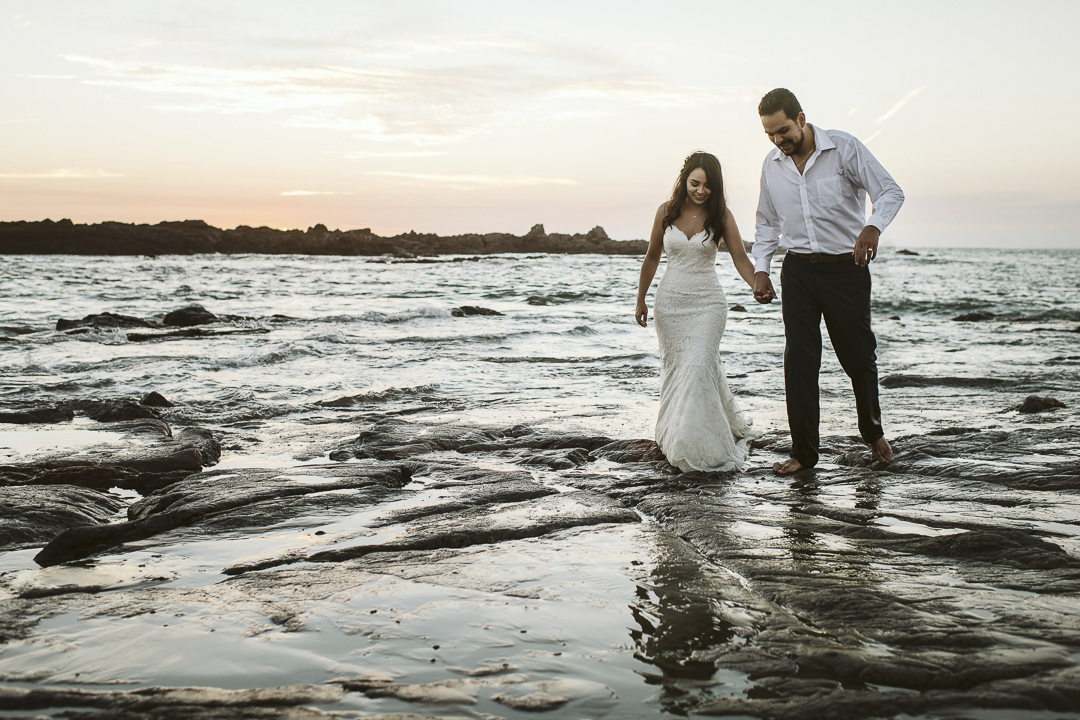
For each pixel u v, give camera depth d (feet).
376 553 9.88
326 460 16.17
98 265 175.11
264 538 10.58
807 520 11.29
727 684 6.30
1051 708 5.79
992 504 12.16
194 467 15.24
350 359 34.14
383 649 6.98
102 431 18.60
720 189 15.26
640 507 12.42
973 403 23.45
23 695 6.03
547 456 16.01
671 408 15.74
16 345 37.45
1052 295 99.35
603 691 6.19
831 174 14.06
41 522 11.32
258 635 7.28
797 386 14.79
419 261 246.27
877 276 156.76
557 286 105.40
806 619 7.63
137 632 7.34
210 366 30.91
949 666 6.41
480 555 9.81
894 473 14.62
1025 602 7.87
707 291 15.66
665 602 8.13
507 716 5.82
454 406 23.16
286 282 111.45
